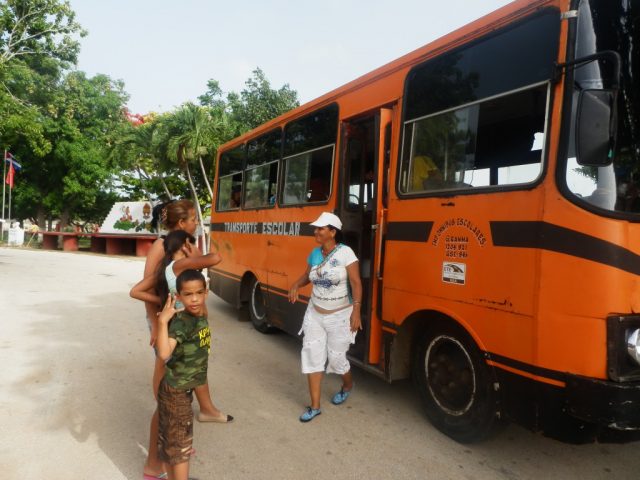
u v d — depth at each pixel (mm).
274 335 6777
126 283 12289
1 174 29859
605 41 2676
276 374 5055
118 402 4176
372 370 4059
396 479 2992
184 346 2631
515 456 3303
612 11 2713
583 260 2572
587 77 2641
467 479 3006
